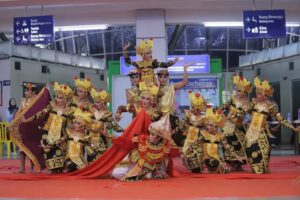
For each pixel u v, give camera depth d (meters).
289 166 8.20
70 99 7.41
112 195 4.82
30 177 6.54
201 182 5.86
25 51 16.84
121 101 12.66
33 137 7.51
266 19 12.20
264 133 6.92
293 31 19.41
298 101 17.27
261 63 19.16
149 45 7.36
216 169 6.89
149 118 6.43
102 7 12.95
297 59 17.12
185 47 20.98
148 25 12.81
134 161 6.31
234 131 7.29
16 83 16.33
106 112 7.38
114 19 13.45
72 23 13.70
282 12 12.19
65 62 19.20
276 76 18.36
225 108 7.43
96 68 21.31
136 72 7.34
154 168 6.22
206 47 21.02
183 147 7.12
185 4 12.57
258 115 6.93
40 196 4.84
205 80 12.67
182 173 6.92
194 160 7.00
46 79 17.95
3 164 9.36
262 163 6.75
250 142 6.87
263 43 20.62
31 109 7.39
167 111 7.01
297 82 17.22
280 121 6.92
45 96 7.52
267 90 7.00
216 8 12.95
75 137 7.02
